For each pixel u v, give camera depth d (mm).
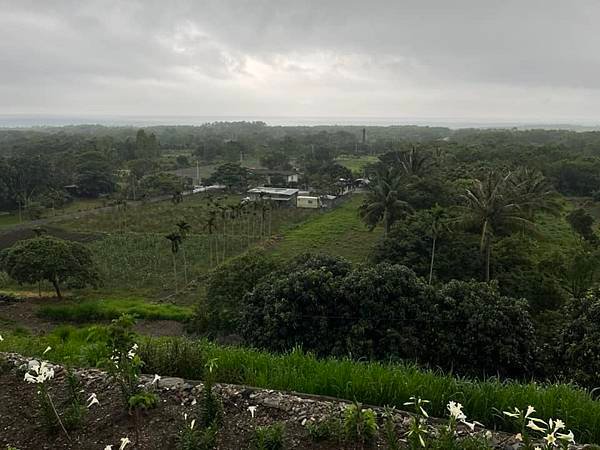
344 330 13727
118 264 33875
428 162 48656
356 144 129250
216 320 18797
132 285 29844
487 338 12875
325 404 5418
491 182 26203
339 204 58469
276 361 6961
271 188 66500
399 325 13516
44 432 4781
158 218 50062
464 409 5457
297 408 5289
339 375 6129
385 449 4477
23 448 4551
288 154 110125
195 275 31625
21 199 55250
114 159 89188
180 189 63656
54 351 8094
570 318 12758
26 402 5434
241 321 15484
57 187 61906
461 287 14445
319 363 6848
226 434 4762
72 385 5309
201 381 5961
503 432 5066
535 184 36031
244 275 19281
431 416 5430
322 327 13797
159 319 23297
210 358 6723
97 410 5215
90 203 61500
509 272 23141
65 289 29125
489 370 12852
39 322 23359
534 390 5707
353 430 4492
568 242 35875
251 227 46156
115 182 69938
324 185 64500
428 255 24250
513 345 12773
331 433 4637
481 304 13445
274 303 14453
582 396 5746
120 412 5156
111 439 4652
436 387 5719
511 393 5590
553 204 35219
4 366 6344
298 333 14047
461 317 13469
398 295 13914
